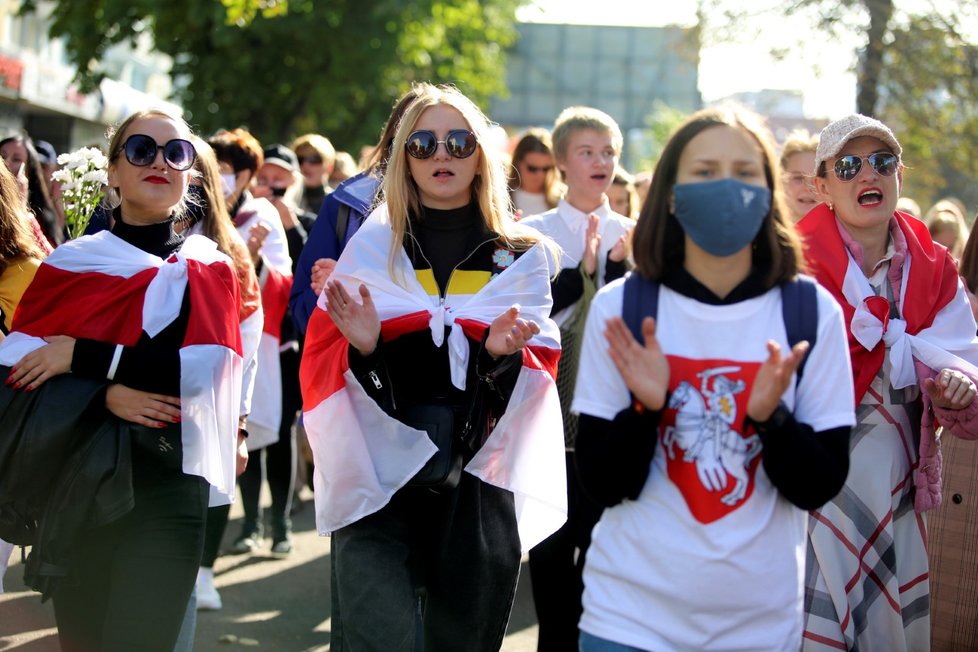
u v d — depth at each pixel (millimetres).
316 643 5328
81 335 3605
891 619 3996
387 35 20984
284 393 6777
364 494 3604
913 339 4027
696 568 2664
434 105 3787
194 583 3674
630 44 40906
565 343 5012
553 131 5445
